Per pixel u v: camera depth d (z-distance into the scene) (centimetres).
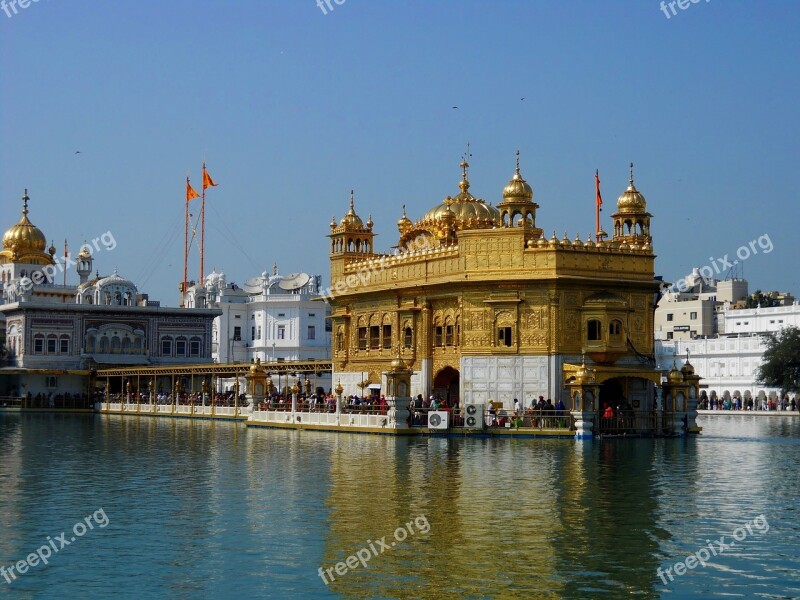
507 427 6206
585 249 6531
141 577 2470
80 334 11806
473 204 7844
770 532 2941
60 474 4284
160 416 9938
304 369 8319
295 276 14512
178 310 12231
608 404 6475
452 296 6769
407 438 6084
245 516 3184
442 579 2433
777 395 11875
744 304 16088
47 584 2419
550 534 2902
